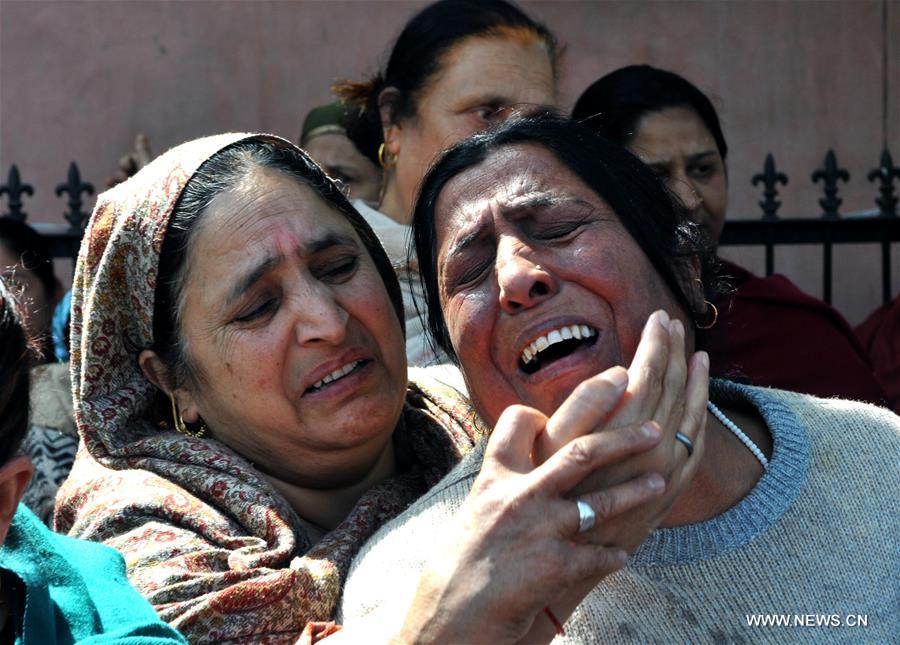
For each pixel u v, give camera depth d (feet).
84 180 20.26
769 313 12.65
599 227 7.17
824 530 6.97
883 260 17.03
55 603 6.14
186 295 8.41
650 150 12.42
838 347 12.53
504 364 7.11
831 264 18.79
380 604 6.95
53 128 20.35
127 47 20.35
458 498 7.34
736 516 6.96
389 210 12.38
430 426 9.00
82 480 8.46
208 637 7.14
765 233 16.98
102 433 8.53
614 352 7.00
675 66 19.81
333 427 8.24
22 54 20.44
